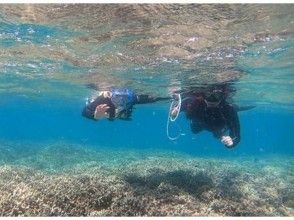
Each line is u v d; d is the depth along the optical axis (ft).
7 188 32.55
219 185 38.93
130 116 35.35
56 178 36.40
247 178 53.11
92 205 29.53
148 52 44.75
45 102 151.74
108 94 33.01
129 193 31.12
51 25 34.78
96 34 37.42
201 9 28.63
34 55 52.16
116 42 40.42
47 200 29.45
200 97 37.37
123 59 49.93
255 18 30.63
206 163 75.41
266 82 71.26
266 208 34.35
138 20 32.01
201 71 55.01
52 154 78.28
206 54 45.01
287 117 207.00
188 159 83.56
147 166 56.65
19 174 41.91
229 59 47.93
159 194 31.91
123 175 42.34
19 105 176.14
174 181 37.73
